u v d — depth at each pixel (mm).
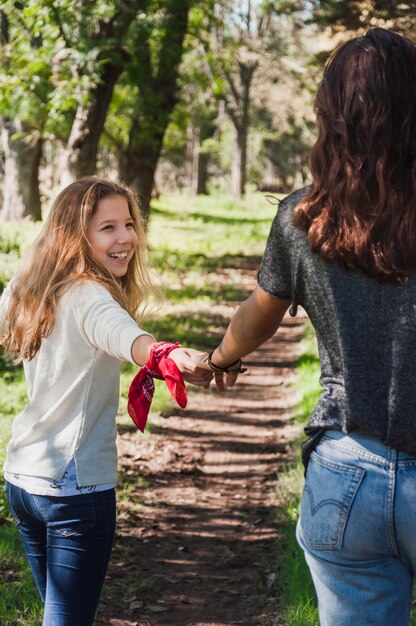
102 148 48312
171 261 20531
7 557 4926
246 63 51250
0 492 5812
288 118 55312
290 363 11422
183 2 16812
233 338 2549
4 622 4172
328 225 2188
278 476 6699
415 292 2131
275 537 5609
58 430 2891
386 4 12742
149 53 18453
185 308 14891
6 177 27469
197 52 33406
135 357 2705
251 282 18906
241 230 31859
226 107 53844
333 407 2232
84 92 14758
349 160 2189
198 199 53375
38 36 17281
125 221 3055
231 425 8328
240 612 4562
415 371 2135
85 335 2830
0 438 6855
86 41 14367
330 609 2275
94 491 2857
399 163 2172
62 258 2936
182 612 4566
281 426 8359
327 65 2309
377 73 2195
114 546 5402
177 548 5438
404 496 2129
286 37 44375
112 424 2945
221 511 6086
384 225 2143
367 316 2168
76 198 2998
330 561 2236
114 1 14367
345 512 2170
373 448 2170
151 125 18828
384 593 2211
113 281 2969
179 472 6883
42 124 18969
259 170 70938
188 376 2773
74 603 2832
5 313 3045
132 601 4668
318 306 2252
